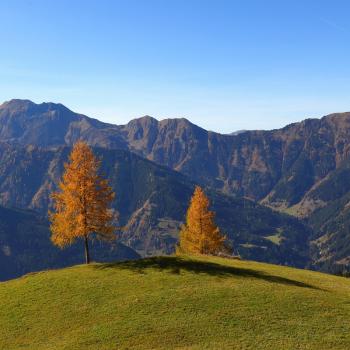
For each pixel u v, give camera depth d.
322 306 34.78
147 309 34.59
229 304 34.94
